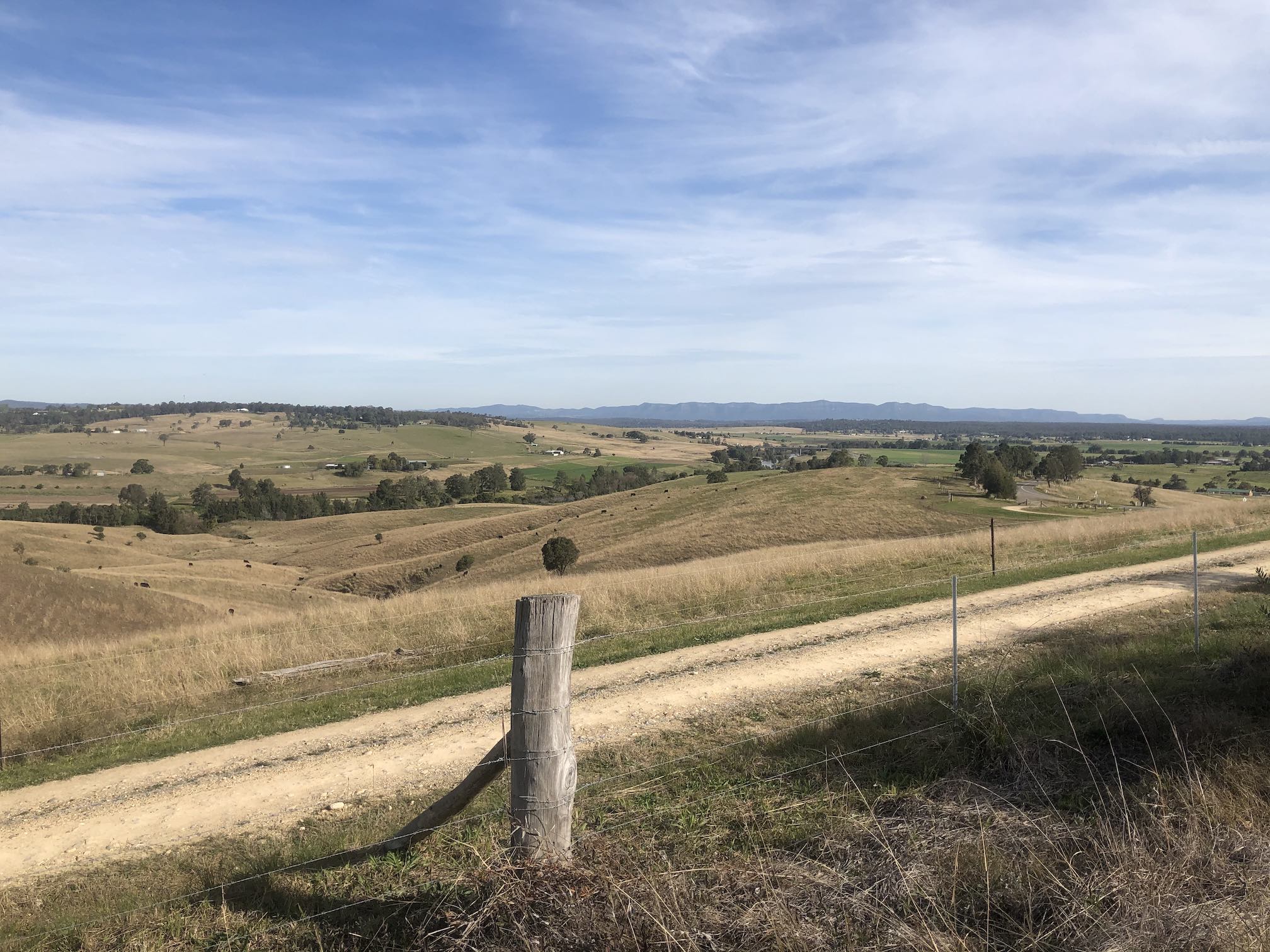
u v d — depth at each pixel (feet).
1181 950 12.34
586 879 13.37
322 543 325.62
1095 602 44.11
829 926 13.23
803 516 209.67
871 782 19.99
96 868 20.75
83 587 117.91
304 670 41.78
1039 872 14.40
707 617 49.65
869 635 39.63
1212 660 28.27
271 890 17.08
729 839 17.49
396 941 14.40
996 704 23.93
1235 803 16.43
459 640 47.57
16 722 34.17
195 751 30.25
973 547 77.51
